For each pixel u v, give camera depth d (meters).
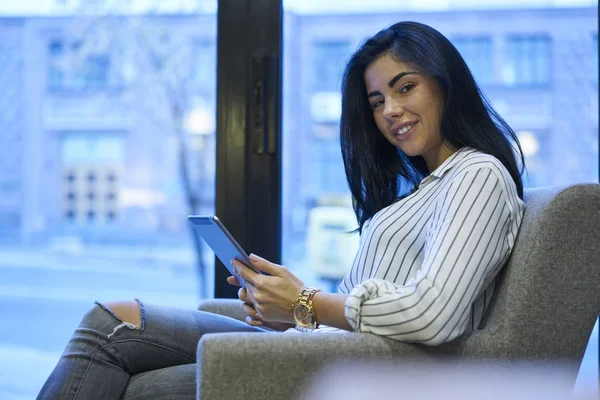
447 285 1.19
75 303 2.86
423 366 1.19
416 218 1.45
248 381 1.12
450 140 1.52
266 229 2.20
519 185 1.46
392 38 1.54
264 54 2.21
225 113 2.22
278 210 2.20
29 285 2.81
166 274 2.75
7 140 2.68
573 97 2.49
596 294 1.29
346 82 1.71
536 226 1.29
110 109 2.64
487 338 1.25
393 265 1.43
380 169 1.75
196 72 2.45
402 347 1.19
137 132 2.61
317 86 2.51
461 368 1.22
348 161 1.76
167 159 2.57
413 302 1.18
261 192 2.21
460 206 1.28
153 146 2.59
